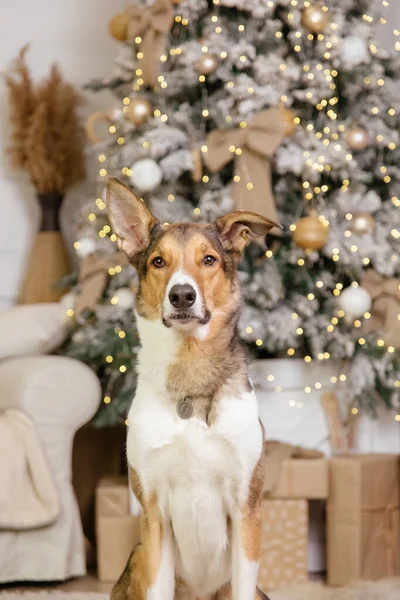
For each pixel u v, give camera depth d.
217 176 4.59
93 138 5.01
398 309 4.44
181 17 4.62
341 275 4.61
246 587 2.79
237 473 2.78
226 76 4.48
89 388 4.41
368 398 4.44
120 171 4.78
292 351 4.45
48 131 5.68
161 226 3.00
